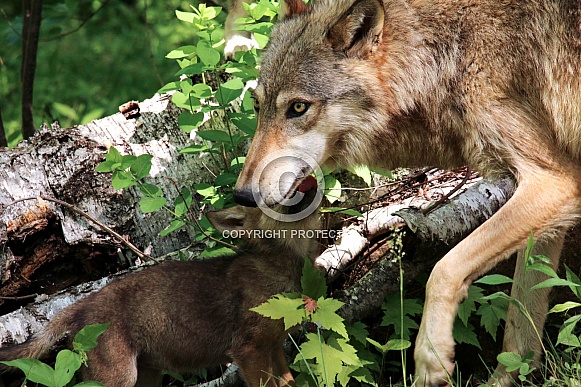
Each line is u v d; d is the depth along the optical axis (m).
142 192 10.16
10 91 20.39
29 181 10.37
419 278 9.98
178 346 8.87
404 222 9.97
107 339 8.51
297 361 8.95
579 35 8.57
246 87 11.69
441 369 8.02
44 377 7.50
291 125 8.93
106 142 10.80
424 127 9.10
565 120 8.66
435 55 8.84
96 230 10.31
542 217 8.41
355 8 8.73
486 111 8.62
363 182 11.08
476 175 10.85
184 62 10.98
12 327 9.46
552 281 7.89
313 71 8.89
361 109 8.98
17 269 10.15
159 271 8.98
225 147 11.02
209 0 15.32
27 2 16.39
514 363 8.32
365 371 8.91
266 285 8.73
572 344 7.96
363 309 9.49
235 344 8.84
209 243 10.37
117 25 22.89
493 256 8.35
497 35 8.67
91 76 20.92
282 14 9.66
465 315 9.34
